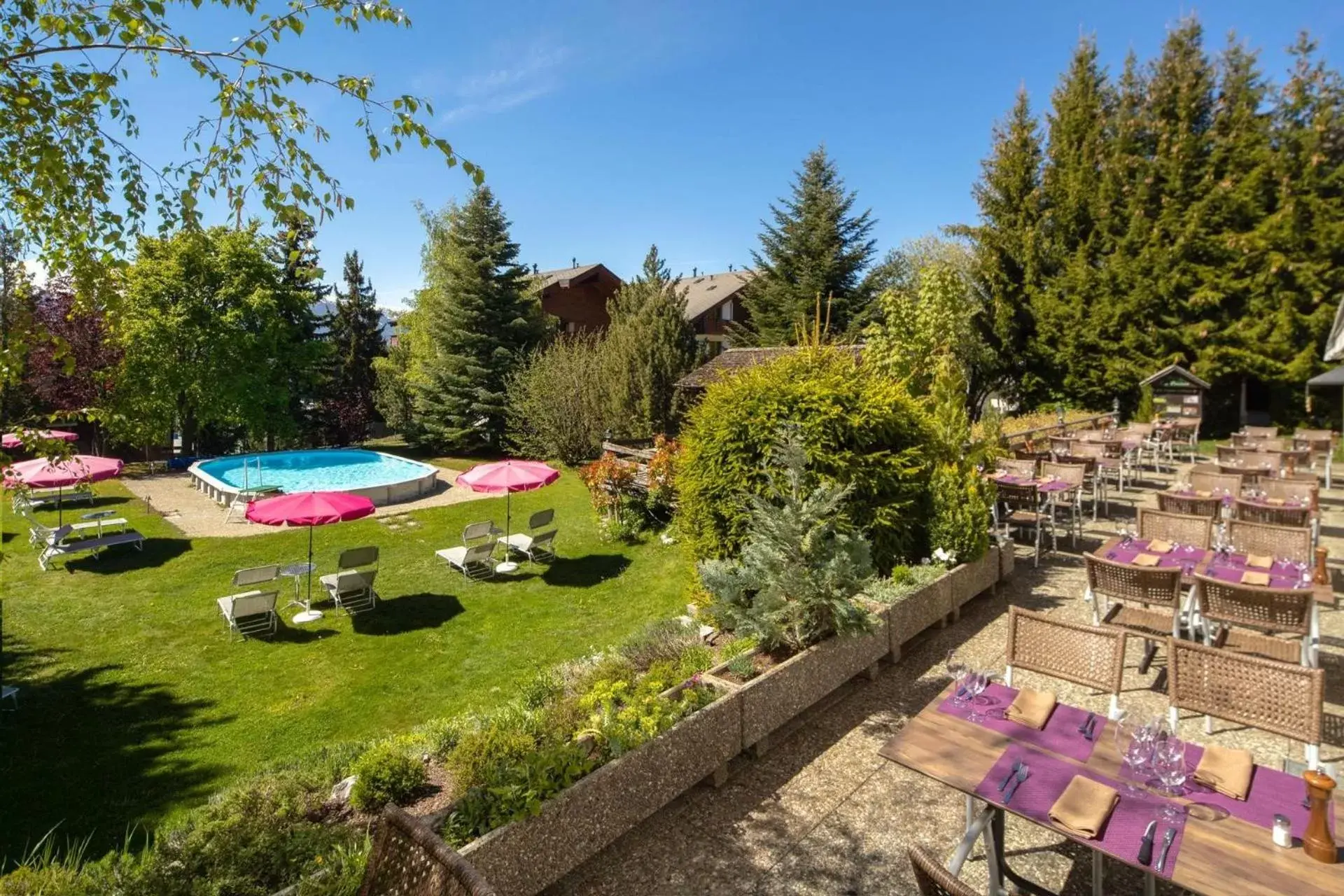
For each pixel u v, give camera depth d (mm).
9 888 2889
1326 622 6930
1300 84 22062
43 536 12266
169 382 22266
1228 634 5434
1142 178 24062
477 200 26266
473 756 3727
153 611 9711
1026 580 8594
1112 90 25859
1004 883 3477
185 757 6016
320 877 2904
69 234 4445
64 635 8859
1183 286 23266
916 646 6660
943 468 7738
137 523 14906
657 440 13945
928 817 4137
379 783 3748
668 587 10406
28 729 6527
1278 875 2287
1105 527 11102
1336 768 4461
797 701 5074
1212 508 7969
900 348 14062
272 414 25938
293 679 7594
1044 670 4203
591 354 23844
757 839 3982
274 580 11070
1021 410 28516
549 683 5469
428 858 2354
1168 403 21391
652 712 4152
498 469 11961
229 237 22688
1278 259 21453
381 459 24922
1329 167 21922
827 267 28422
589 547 12828
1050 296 26078
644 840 3998
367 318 34875
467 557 11062
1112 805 2676
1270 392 23094
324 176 4207
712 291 41625
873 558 7301
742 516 6973
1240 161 22547
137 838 4934
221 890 2887
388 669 7824
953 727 3336
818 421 7074
